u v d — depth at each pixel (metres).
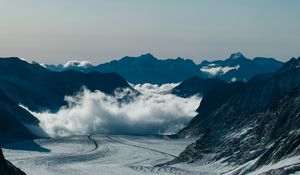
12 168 152.50
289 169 179.62
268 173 184.12
